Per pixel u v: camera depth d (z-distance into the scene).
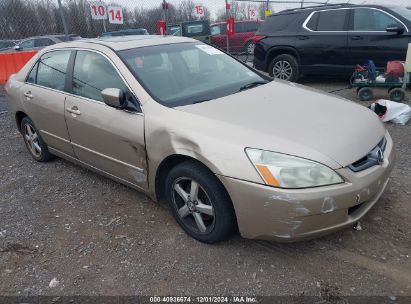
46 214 3.79
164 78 3.56
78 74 3.96
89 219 3.63
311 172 2.53
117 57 3.63
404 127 5.58
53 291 2.77
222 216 2.86
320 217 2.56
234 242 3.11
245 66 4.30
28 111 4.68
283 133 2.74
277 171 2.54
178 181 3.11
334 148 2.65
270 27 9.35
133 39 4.11
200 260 2.95
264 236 2.71
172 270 2.88
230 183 2.67
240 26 17.28
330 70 8.68
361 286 2.59
